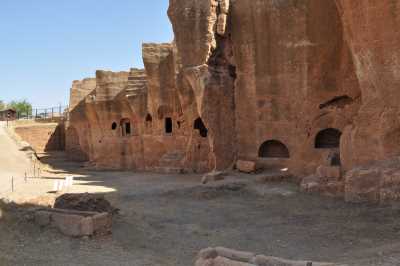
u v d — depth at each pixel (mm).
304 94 21781
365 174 15156
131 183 25125
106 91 37000
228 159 24703
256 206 16328
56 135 48594
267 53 22953
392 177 14148
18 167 31578
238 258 7656
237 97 24562
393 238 10547
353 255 9078
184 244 11383
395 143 15531
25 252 9539
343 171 17516
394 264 7023
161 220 14430
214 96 24453
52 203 16516
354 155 16750
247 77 23953
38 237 10852
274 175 21031
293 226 12867
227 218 14547
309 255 9883
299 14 21391
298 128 22109
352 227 12039
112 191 21484
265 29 22828
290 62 22125
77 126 43344
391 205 13703
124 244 11023
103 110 37219
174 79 30922
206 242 11562
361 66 16453
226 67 25219
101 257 9641
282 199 17172
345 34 17219
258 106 23594
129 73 35844
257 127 23719
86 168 37562
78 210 12703
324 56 20875
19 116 59062
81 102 43062
